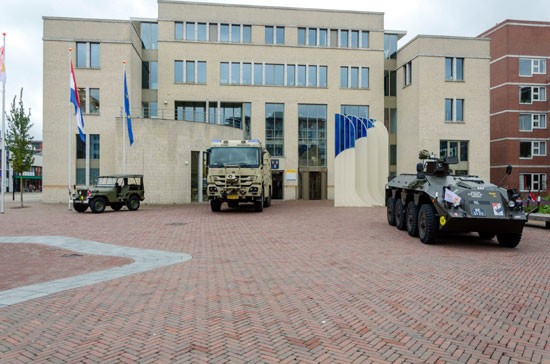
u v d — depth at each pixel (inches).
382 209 920.9
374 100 1362.0
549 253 373.1
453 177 459.5
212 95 1300.4
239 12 1315.2
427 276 281.4
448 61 1295.5
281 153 1331.2
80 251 390.6
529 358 154.6
